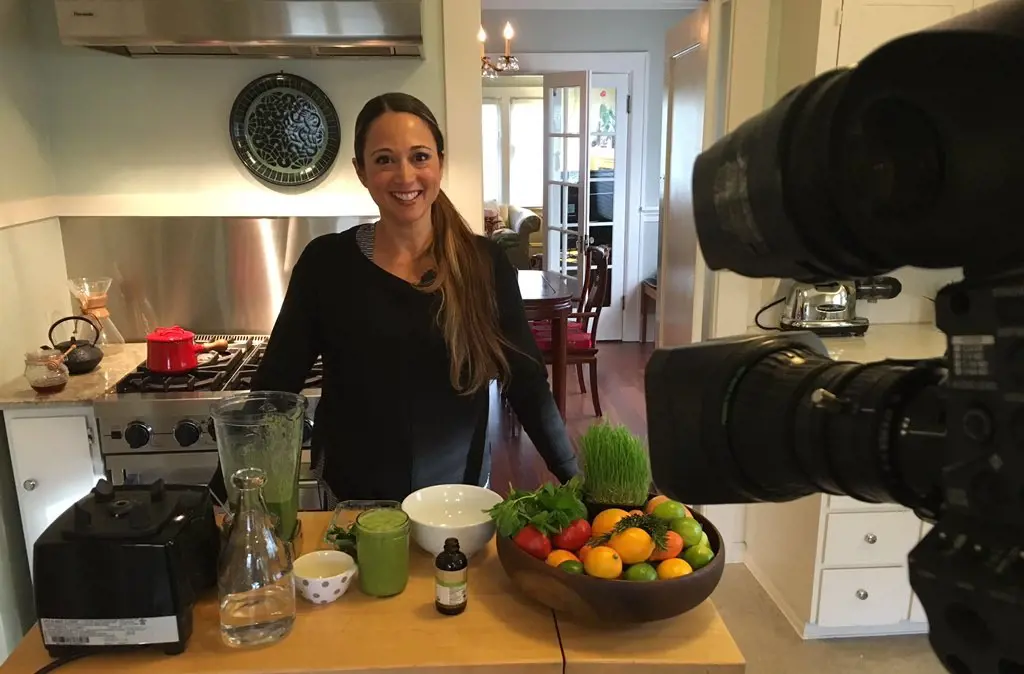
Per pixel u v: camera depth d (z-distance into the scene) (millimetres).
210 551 1184
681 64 3336
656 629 1130
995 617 394
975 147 385
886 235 436
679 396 642
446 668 1043
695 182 556
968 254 416
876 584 2475
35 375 2057
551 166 6348
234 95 2518
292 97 2512
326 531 1368
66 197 2533
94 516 1093
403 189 1494
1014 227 385
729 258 540
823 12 2334
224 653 1068
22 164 2293
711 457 624
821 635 2549
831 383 576
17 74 2281
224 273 2621
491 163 9773
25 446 2066
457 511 1384
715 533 1193
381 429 1567
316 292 1583
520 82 9508
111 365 2330
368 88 2527
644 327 6316
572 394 4984
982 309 410
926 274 2768
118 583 1038
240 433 1216
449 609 1152
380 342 1538
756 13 2594
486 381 1562
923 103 403
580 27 5922
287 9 2078
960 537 421
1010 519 400
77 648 1056
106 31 2062
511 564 1148
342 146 2572
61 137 2496
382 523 1227
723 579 2912
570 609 1094
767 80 2672
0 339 2146
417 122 1516
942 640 431
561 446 1605
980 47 367
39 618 1049
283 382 1569
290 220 2594
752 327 2826
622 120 6043
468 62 2498
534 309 3650
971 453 417
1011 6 369
